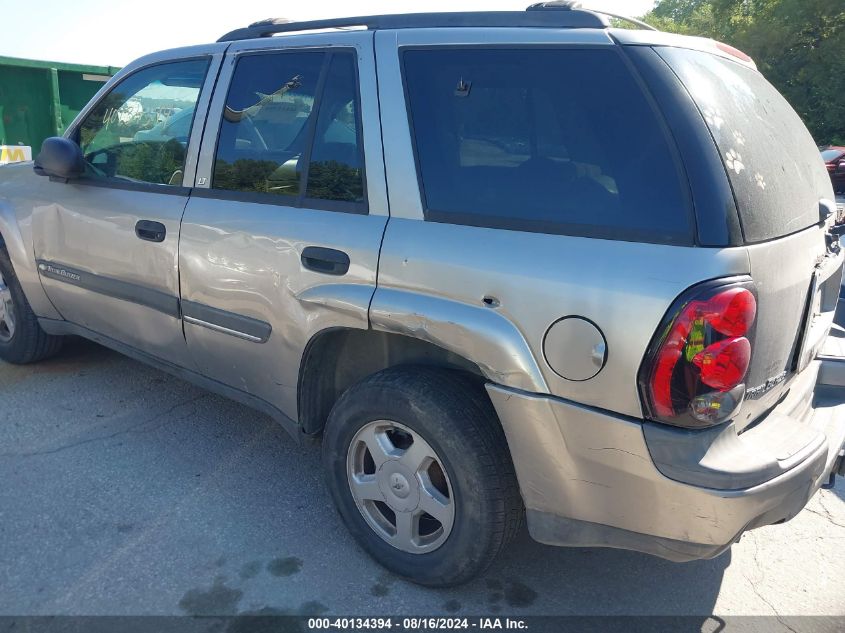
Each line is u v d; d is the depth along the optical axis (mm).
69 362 4727
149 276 3424
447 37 2582
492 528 2436
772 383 2322
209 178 3209
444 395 2457
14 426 3812
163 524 3029
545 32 2404
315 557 2869
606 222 2160
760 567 2916
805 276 2400
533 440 2264
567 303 2131
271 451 3682
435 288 2393
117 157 3676
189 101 3371
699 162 2062
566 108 2291
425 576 2637
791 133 2682
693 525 2084
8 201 4246
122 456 3562
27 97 9055
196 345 3318
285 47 3031
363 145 2668
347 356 2936
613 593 2742
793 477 2111
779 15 27625
